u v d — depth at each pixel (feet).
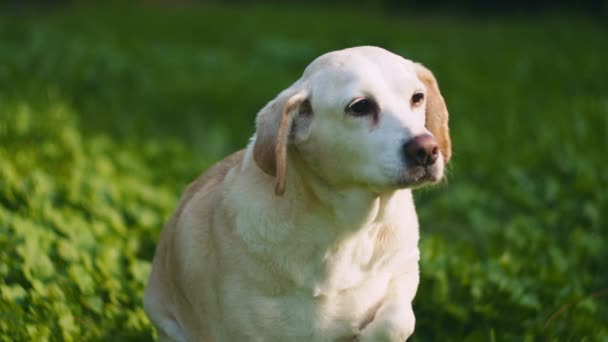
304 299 20.26
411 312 20.49
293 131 20.29
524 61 66.23
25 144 38.60
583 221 35.42
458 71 64.13
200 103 56.08
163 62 65.62
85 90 53.98
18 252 26.68
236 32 80.23
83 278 26.14
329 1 101.71
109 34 73.92
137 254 30.32
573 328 25.64
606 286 30.55
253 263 20.15
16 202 31.55
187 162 42.52
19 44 63.93
